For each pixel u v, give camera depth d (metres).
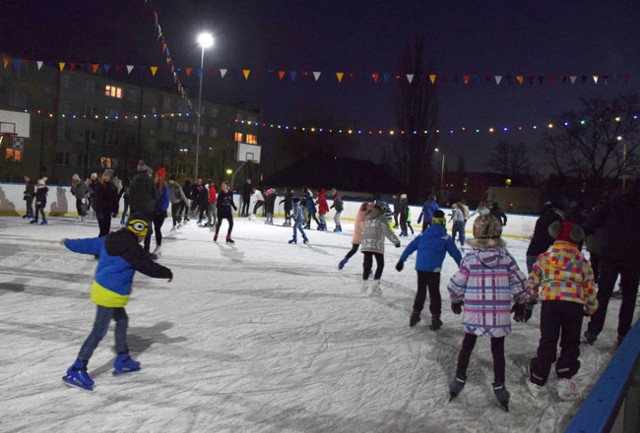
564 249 4.41
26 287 7.27
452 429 3.70
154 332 5.55
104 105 49.81
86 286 7.47
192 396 4.02
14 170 44.09
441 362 5.06
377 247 7.88
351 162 47.34
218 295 7.38
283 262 10.68
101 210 9.47
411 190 34.66
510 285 4.02
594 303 4.36
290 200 19.75
